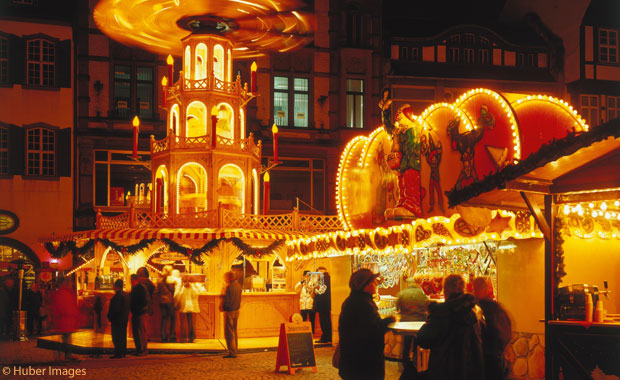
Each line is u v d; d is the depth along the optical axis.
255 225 20.83
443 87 33.44
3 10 29.62
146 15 21.22
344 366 6.68
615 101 34.47
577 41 34.25
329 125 32.88
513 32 35.19
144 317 15.10
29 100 29.66
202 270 20.77
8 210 28.98
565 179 8.30
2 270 25.70
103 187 30.11
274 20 21.78
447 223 11.64
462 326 6.45
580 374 7.92
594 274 10.66
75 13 30.56
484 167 11.38
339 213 16.73
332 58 33.09
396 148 13.39
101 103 30.44
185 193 23.30
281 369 12.80
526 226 10.41
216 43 22.66
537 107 11.68
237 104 22.95
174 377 11.84
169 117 22.80
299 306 18.33
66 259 29.02
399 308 11.23
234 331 14.62
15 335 19.45
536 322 10.55
